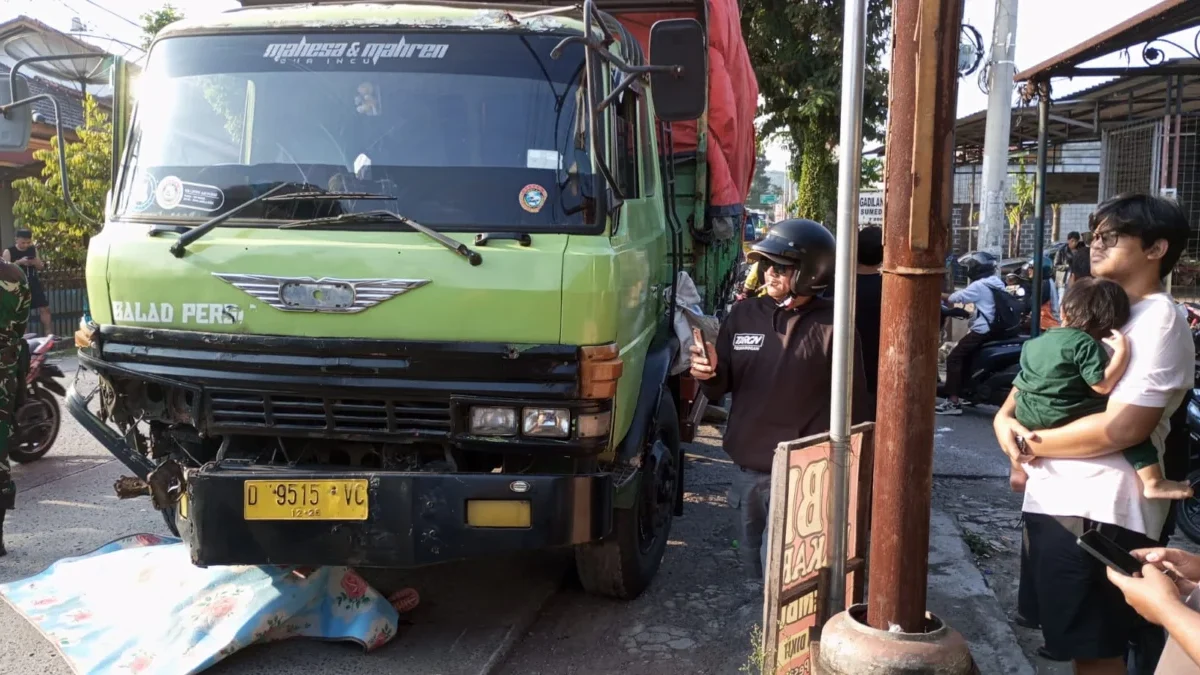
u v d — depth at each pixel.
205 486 3.55
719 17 6.11
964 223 20.88
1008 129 10.99
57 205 14.05
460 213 3.76
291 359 3.60
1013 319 8.77
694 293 5.23
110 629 3.85
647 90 4.84
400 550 3.53
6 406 5.03
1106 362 2.92
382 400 3.62
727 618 4.51
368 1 4.48
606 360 3.59
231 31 4.25
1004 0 10.73
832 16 18.58
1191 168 11.16
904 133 2.29
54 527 5.59
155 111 4.17
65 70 4.96
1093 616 3.00
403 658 3.97
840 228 2.78
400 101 3.99
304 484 3.54
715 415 8.04
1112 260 3.03
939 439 8.21
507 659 4.08
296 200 3.80
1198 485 5.30
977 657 4.01
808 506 2.87
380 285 3.55
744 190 7.75
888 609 2.43
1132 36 6.38
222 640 3.72
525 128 3.91
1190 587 2.29
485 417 3.57
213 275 3.67
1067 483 3.00
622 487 3.94
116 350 3.81
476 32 4.09
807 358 3.63
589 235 3.72
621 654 4.13
